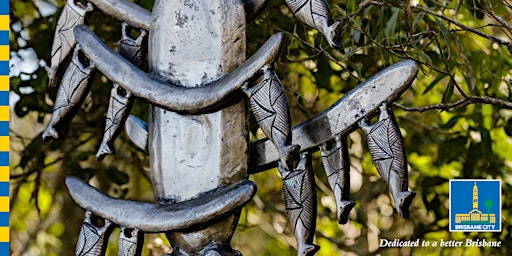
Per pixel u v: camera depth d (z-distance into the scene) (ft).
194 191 6.61
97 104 13.01
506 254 14.05
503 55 12.62
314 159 13.62
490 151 12.79
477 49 12.70
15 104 12.75
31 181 13.56
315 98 13.69
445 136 13.67
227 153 6.57
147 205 6.70
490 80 12.53
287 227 15.39
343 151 6.53
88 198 6.86
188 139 6.64
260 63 6.31
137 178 15.21
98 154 6.86
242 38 6.68
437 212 13.62
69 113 7.06
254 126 11.75
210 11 6.69
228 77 6.47
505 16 12.70
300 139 6.66
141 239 6.67
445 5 9.88
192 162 6.62
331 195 15.05
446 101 10.63
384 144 6.35
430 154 13.91
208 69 6.66
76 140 13.92
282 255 16.34
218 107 6.55
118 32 12.66
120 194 14.52
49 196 15.79
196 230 6.59
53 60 7.32
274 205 15.34
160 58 6.77
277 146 6.27
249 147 6.70
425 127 13.37
